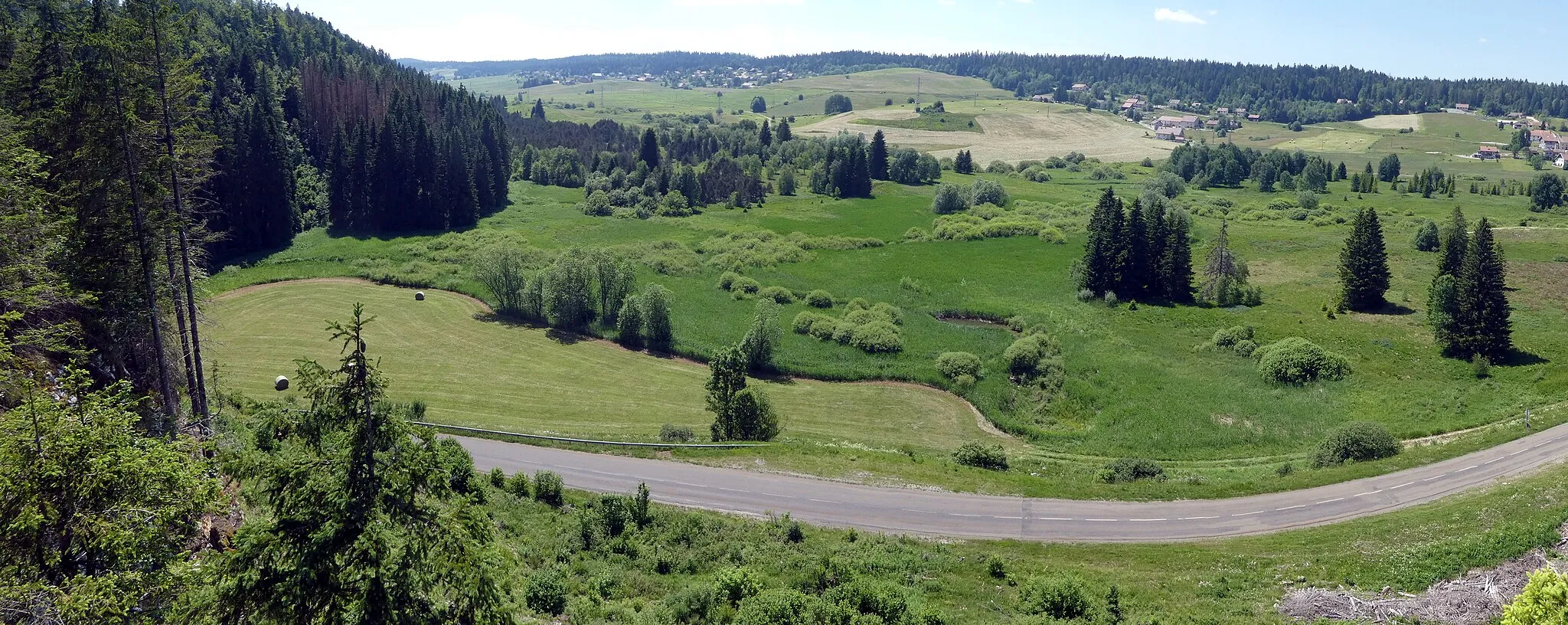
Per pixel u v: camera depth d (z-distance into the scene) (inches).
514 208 5600.4
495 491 1630.2
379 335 3043.8
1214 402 2600.9
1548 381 2522.1
